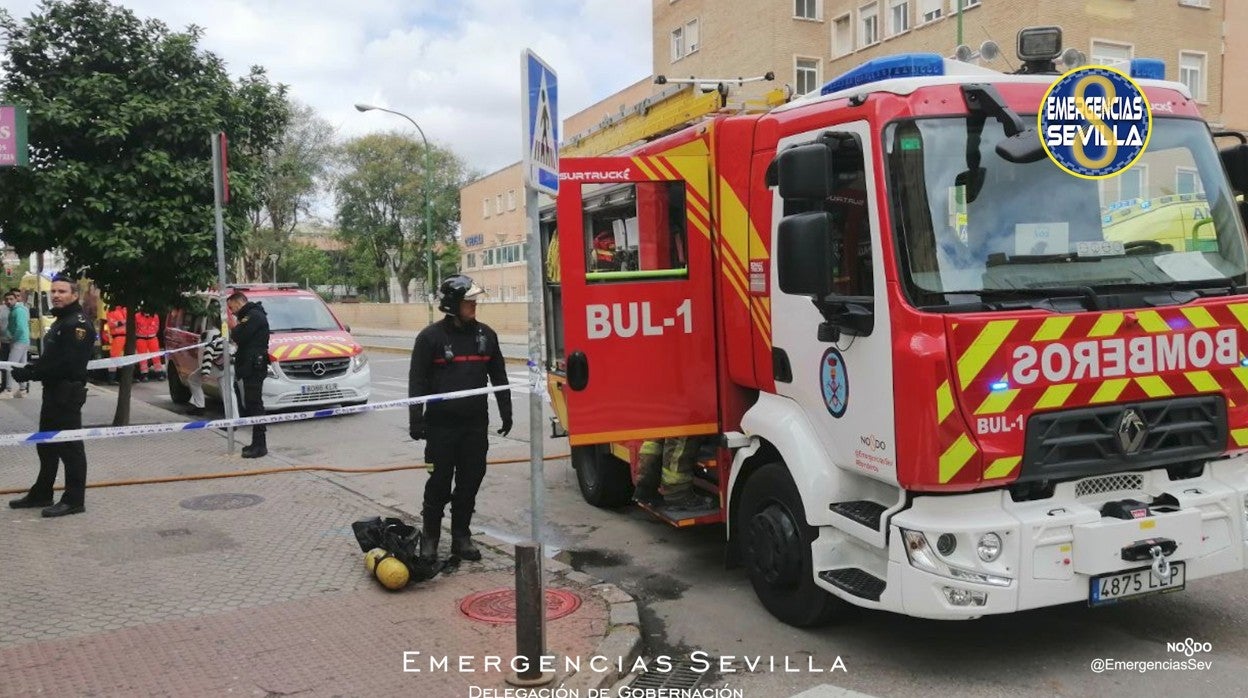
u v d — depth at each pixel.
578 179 5.79
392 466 10.43
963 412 4.17
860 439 4.62
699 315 6.01
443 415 6.21
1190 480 4.67
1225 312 4.59
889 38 31.69
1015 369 4.21
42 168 10.91
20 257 11.91
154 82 11.61
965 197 4.48
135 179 11.10
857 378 4.62
